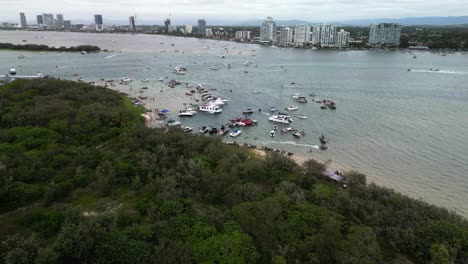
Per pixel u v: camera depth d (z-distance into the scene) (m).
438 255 44.31
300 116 133.38
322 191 60.50
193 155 75.62
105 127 94.06
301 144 105.38
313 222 50.19
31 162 65.75
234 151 82.44
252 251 44.34
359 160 93.62
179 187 61.00
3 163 62.72
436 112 141.00
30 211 51.28
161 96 163.62
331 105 147.88
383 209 56.09
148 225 47.75
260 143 105.75
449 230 48.12
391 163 91.69
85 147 79.12
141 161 68.56
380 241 50.28
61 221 48.81
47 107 100.00
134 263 41.06
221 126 120.12
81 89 130.62
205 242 44.91
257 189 59.41
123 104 129.50
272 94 173.62
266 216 49.50
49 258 39.66
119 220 50.09
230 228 48.12
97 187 60.16
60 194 57.41
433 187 78.75
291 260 44.19
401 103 156.00
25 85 126.19
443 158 94.62
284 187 61.34
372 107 149.00
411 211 54.62
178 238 45.94
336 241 46.06
